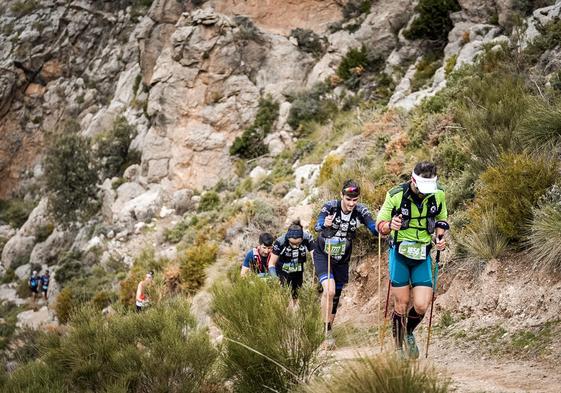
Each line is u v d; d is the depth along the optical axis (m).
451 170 10.64
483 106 11.85
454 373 5.89
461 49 19.47
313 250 7.55
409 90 20.95
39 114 41.72
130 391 5.88
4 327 22.17
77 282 22.67
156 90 27.47
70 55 42.44
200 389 5.84
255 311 5.58
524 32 14.66
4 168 41.31
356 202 7.15
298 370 5.38
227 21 27.30
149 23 31.39
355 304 9.83
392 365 4.21
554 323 6.33
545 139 9.28
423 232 5.73
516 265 7.37
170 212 24.77
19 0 45.16
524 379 5.39
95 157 30.20
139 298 13.38
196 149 26.03
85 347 6.26
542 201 7.58
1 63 41.91
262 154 25.08
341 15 28.05
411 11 25.61
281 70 27.02
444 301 7.95
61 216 28.92
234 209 18.47
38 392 5.55
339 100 24.83
